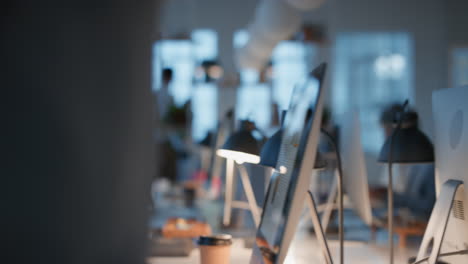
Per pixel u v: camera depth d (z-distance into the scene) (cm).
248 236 229
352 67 889
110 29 94
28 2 85
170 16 839
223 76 882
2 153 84
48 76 85
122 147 95
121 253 94
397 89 887
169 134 489
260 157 154
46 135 85
